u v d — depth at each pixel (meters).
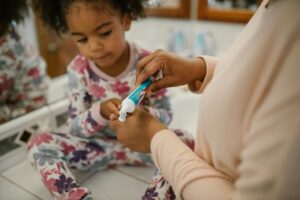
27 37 1.15
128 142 0.64
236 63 0.43
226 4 1.54
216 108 0.44
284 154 0.34
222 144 0.45
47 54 1.19
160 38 1.68
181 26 1.69
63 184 0.74
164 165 0.52
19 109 1.06
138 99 0.65
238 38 0.49
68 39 1.09
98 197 0.85
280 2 0.40
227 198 0.44
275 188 0.35
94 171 0.95
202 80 0.73
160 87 0.72
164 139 0.54
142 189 0.88
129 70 0.91
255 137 0.37
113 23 0.79
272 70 0.37
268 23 0.40
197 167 0.49
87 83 0.91
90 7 0.75
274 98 0.36
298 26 0.36
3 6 1.01
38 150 0.82
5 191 0.88
